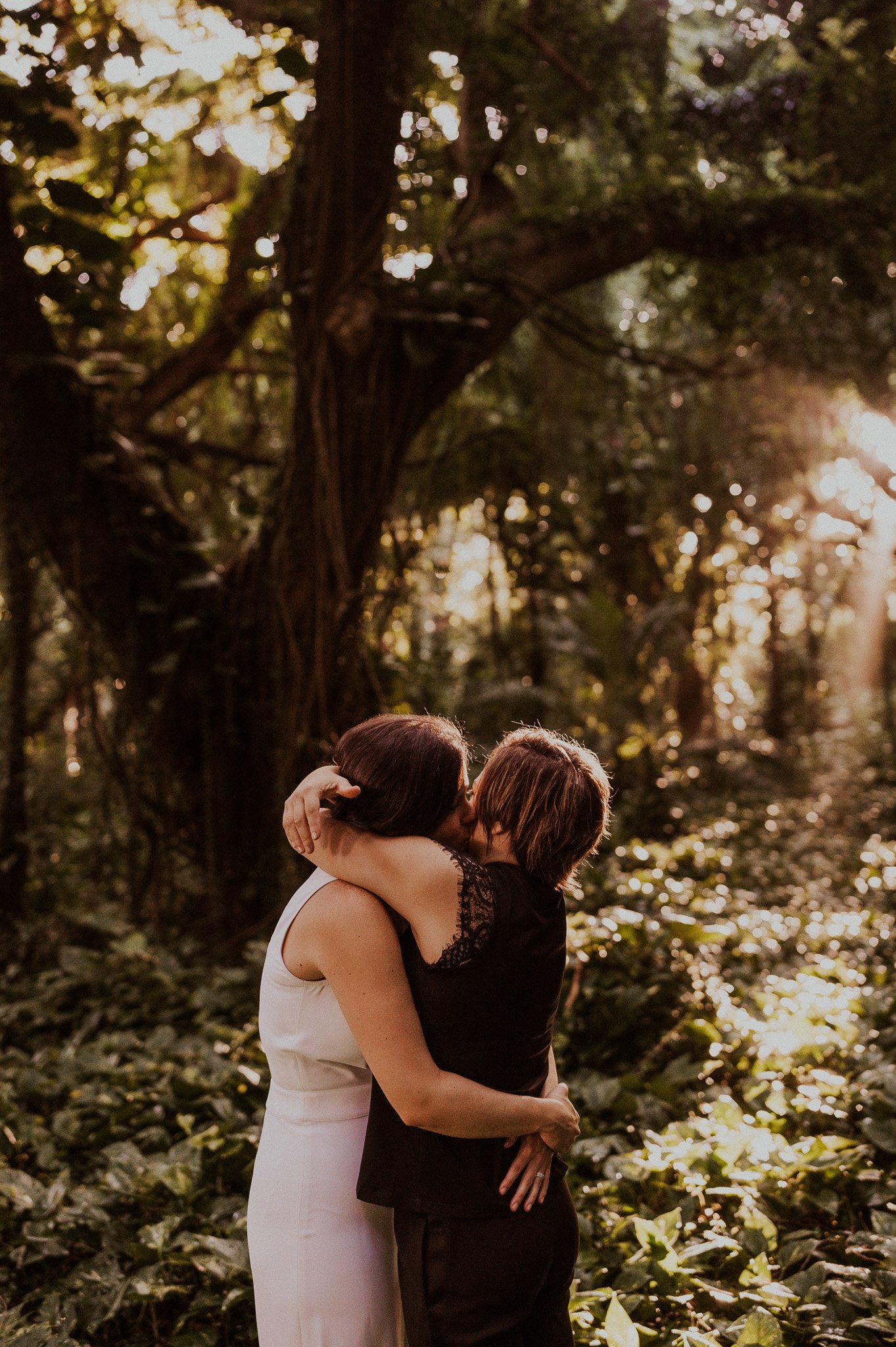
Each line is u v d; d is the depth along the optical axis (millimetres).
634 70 7039
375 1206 1771
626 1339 2100
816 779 14570
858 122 6867
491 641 12844
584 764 1770
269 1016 1806
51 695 8039
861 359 7867
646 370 10055
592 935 4125
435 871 1630
